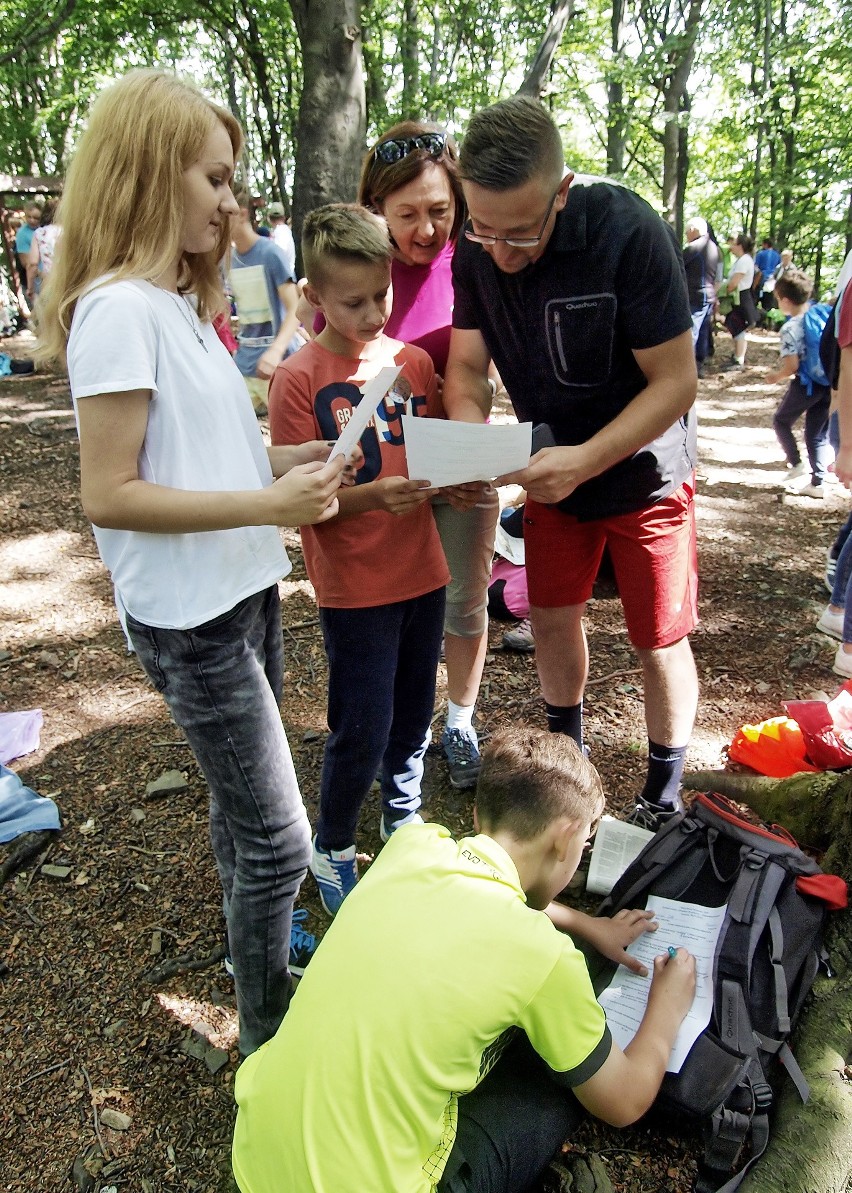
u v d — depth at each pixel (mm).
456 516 2438
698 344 9406
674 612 2162
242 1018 1822
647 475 2023
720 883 2018
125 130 1327
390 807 2361
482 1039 1370
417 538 2049
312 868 2258
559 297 1862
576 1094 1506
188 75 1432
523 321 1967
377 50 15109
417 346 2375
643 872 2070
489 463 1758
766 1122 1635
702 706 3135
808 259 25484
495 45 17312
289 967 2062
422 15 16734
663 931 1947
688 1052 1686
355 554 1942
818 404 5383
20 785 2799
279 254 5199
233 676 1511
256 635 1582
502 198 1654
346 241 1767
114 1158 1713
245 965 1725
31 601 4320
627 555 2139
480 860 1533
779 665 3379
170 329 1399
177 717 1547
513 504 4023
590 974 1934
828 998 1856
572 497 2107
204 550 1457
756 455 6797
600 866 2229
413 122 2160
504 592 3682
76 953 2209
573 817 1630
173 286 1477
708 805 2131
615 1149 1686
